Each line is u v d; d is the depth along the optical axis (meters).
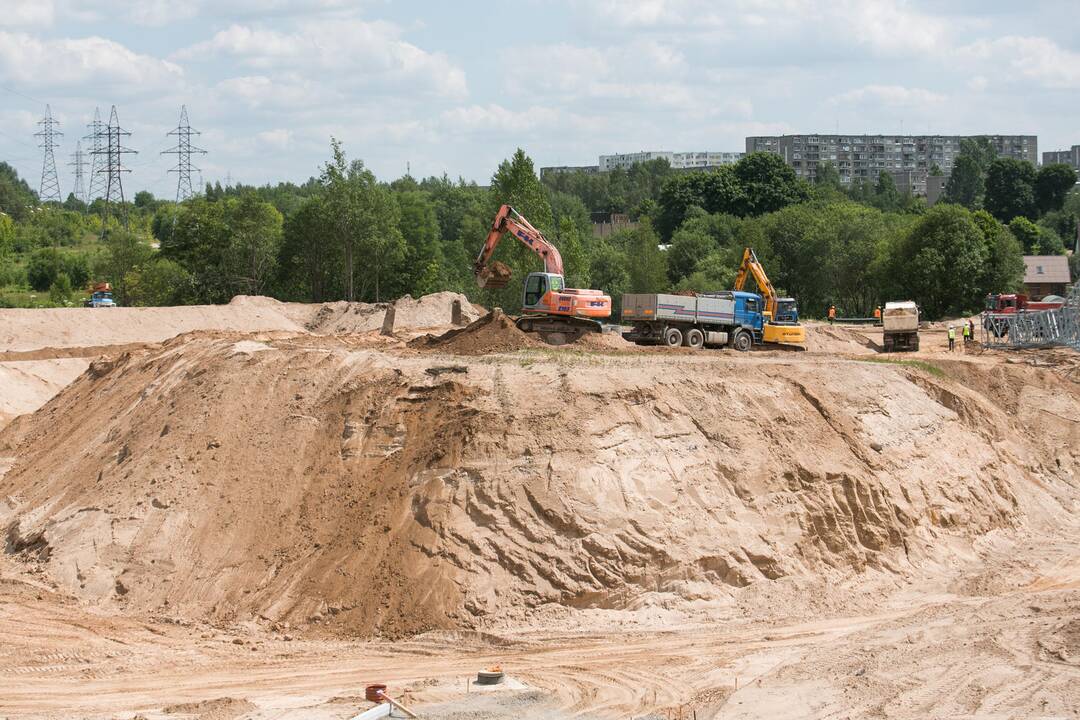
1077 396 44.59
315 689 20.20
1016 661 19.84
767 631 24.52
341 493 27.11
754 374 33.47
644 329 41.56
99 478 30.30
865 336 65.44
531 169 75.31
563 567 25.17
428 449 27.16
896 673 19.64
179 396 31.97
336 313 68.62
